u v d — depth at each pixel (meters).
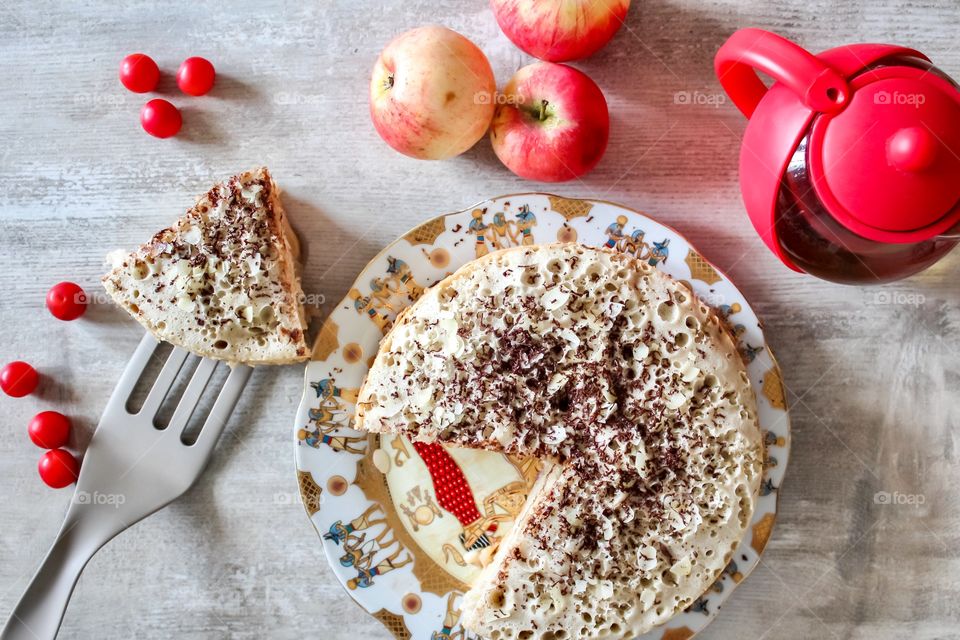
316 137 0.69
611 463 0.63
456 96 0.63
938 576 0.68
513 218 0.66
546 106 0.64
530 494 0.67
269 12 0.69
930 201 0.58
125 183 0.69
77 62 0.69
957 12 0.67
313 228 0.69
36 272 0.70
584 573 0.64
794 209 0.61
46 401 0.70
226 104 0.69
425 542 0.68
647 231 0.66
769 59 0.58
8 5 0.69
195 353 0.67
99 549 0.68
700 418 0.64
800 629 0.69
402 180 0.69
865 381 0.68
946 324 0.68
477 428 0.65
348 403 0.67
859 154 0.58
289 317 0.66
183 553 0.70
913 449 0.68
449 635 0.67
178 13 0.69
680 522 0.64
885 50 0.59
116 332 0.70
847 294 0.68
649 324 0.64
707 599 0.66
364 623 0.69
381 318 0.67
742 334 0.66
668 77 0.68
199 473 0.68
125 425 0.68
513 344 0.64
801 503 0.68
